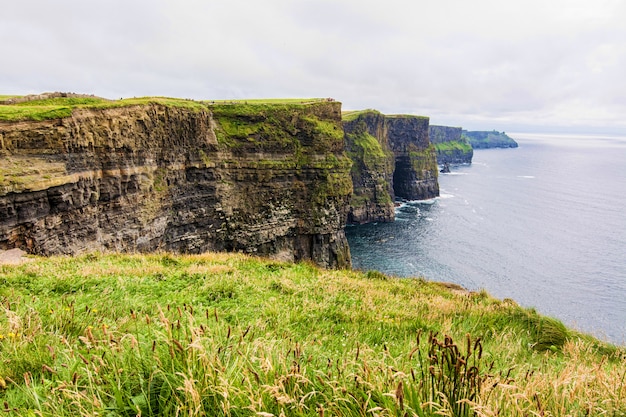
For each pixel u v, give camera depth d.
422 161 176.88
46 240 39.25
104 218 48.12
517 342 9.44
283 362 4.37
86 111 45.12
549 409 4.19
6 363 4.76
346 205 87.50
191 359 4.15
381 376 4.38
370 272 21.09
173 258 19.08
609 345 10.94
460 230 115.06
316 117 83.44
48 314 7.24
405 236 108.81
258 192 75.06
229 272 16.06
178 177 62.09
